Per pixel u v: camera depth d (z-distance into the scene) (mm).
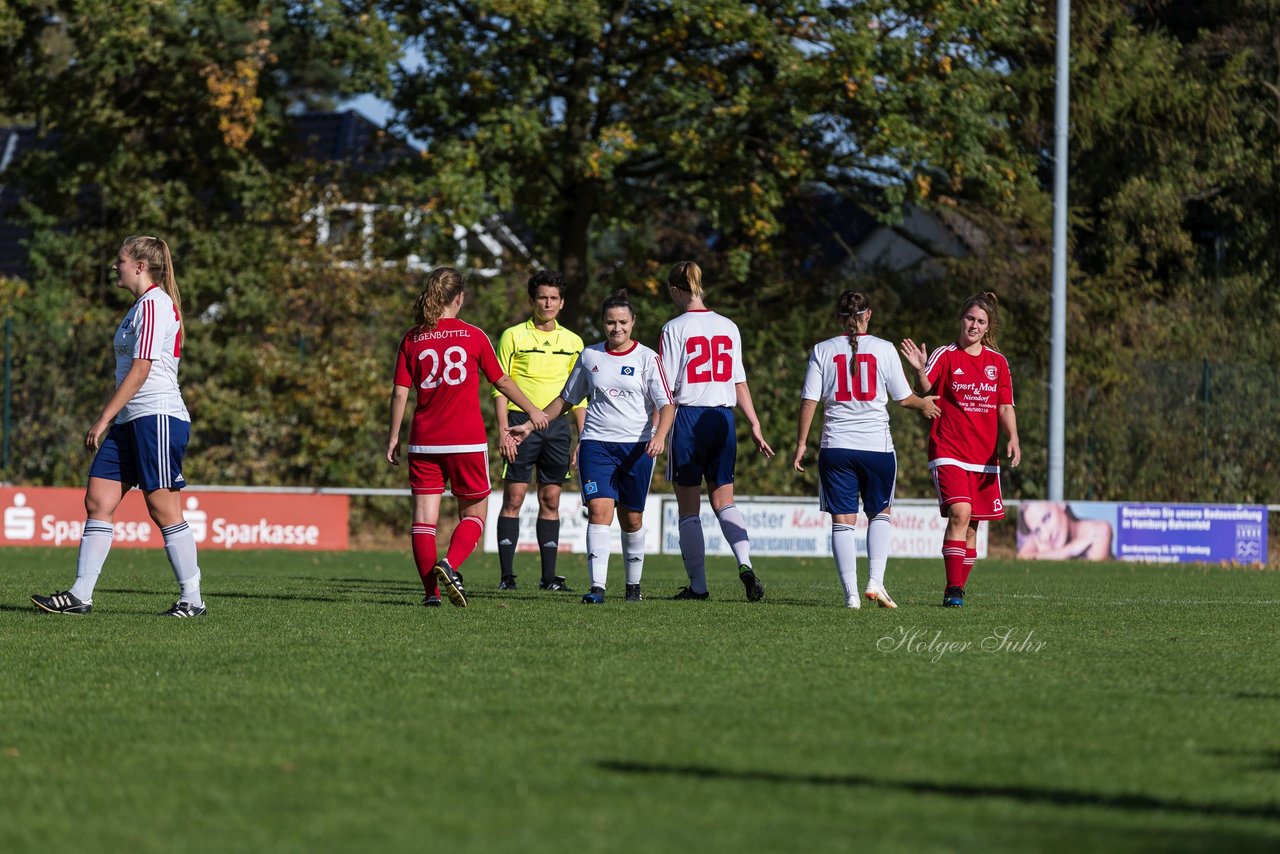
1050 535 77062
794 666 25516
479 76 91812
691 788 16016
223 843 13859
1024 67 110750
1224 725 20078
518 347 47281
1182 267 115875
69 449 77562
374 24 91062
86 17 96125
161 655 26719
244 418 80500
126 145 103750
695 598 41094
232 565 60031
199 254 100250
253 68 96500
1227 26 117062
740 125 98500
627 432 39156
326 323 86875
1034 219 106625
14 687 22969
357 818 14766
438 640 29156
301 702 21547
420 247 94188
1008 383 40406
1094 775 16734
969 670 25344
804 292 114062
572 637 29750
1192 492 86188
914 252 147375
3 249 139625
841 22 94625
